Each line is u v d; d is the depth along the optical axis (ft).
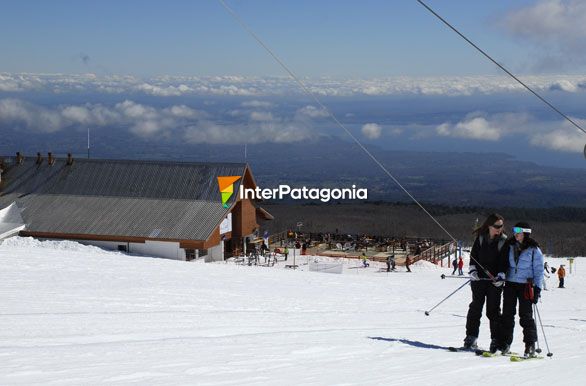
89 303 59.93
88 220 181.16
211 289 80.69
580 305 89.81
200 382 25.58
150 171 198.08
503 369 31.04
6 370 26.78
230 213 184.85
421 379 27.53
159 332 43.14
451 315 65.67
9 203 192.85
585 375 29.19
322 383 26.09
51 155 208.54
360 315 60.85
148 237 170.50
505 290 37.45
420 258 185.26
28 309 53.93
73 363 28.99
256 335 41.63
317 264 165.48
